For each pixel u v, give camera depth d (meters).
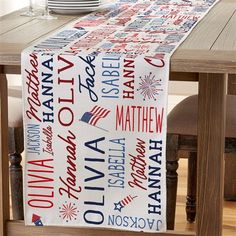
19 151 2.81
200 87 2.34
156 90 2.24
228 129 2.72
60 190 2.41
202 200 2.42
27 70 2.29
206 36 2.51
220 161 2.39
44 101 2.32
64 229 2.48
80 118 2.32
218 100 2.34
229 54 2.24
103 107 2.29
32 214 2.44
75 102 2.30
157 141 2.30
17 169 2.82
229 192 3.46
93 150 2.35
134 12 2.99
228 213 3.34
